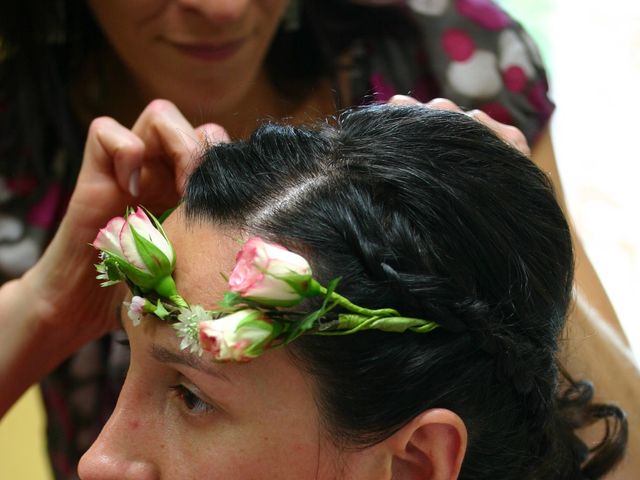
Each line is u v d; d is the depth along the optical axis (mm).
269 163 931
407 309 868
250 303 822
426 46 1485
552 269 967
